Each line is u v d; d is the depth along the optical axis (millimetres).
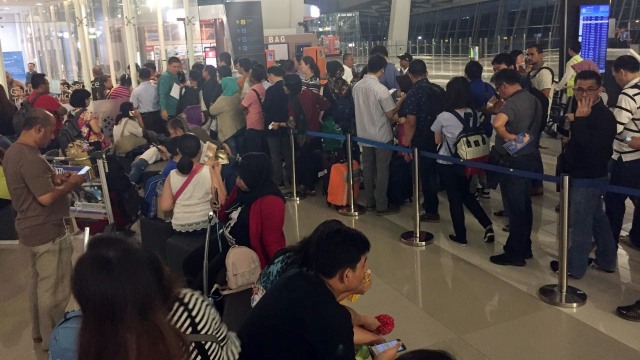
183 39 11672
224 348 1740
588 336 3344
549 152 7828
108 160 5043
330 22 18828
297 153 6805
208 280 3340
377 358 2174
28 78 14438
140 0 11688
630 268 4309
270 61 12000
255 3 10828
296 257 2271
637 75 4152
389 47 19328
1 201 4438
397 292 4090
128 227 5242
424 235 5098
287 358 1948
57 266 3354
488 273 4328
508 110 4117
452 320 3637
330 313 1995
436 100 5195
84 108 6992
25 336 3691
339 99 6445
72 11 13688
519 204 4312
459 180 4836
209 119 8234
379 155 5746
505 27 21391
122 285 1254
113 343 1248
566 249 3697
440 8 25688
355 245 2113
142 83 7723
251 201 3246
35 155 3146
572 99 4305
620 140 4227
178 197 3922
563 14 5988
